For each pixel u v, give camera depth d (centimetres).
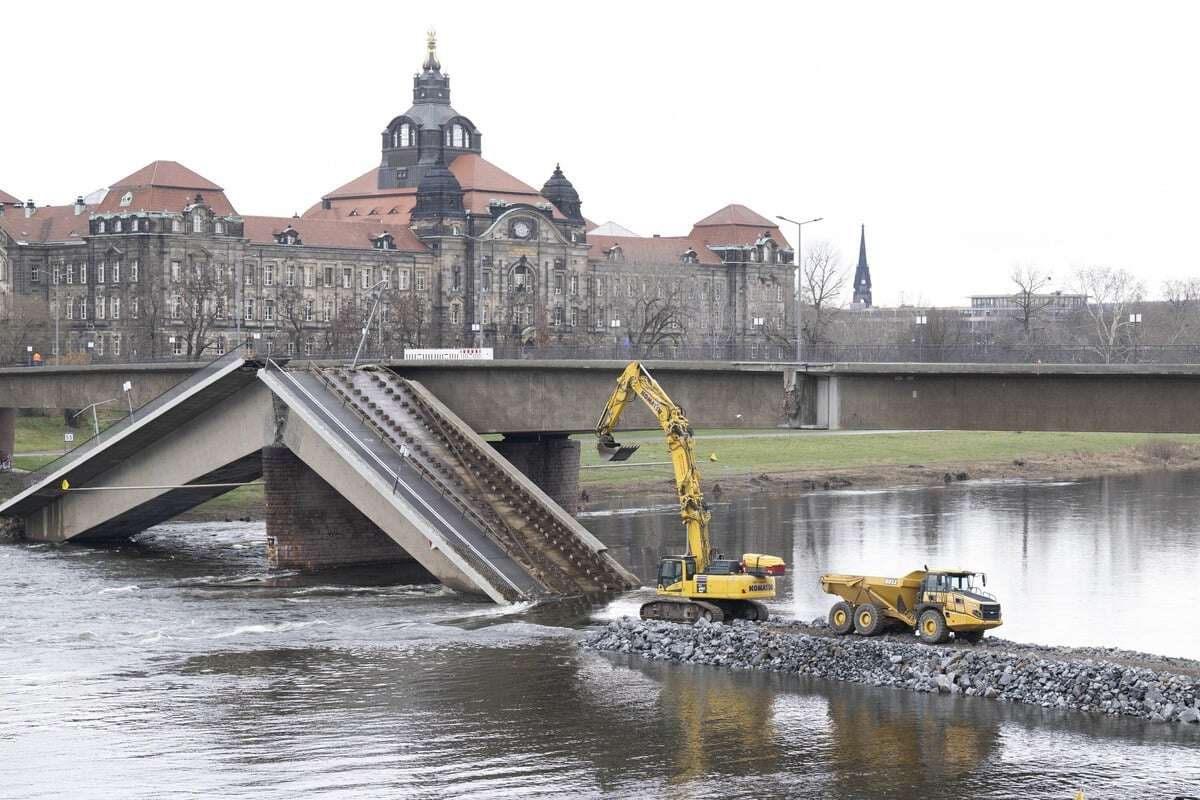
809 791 14312
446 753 15550
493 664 19212
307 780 14738
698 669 18812
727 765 15062
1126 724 16175
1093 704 16675
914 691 17625
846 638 18938
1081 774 14650
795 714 16712
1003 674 17362
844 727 16200
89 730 16488
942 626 18438
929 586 18675
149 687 18312
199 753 15625
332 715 16988
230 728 16525
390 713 17038
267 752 15650
